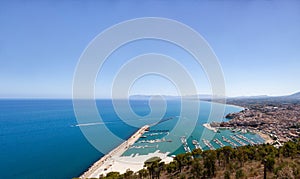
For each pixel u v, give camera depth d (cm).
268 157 2216
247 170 2216
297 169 1753
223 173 2331
